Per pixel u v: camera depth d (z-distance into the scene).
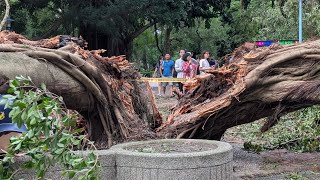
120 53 29.23
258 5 30.89
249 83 6.88
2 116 4.53
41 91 4.43
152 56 45.62
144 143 5.79
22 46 5.52
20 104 3.94
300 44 7.10
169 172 4.82
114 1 25.72
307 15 19.42
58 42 6.45
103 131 6.55
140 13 25.70
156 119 7.58
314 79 7.02
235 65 7.14
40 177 4.14
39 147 4.05
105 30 25.39
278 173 7.19
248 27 32.34
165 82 18.73
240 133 10.73
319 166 7.63
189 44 44.00
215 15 33.59
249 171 7.20
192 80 7.73
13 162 4.34
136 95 7.27
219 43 35.22
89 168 4.10
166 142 5.89
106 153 5.03
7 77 5.16
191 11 31.47
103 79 6.13
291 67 7.05
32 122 3.93
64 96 5.80
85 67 5.91
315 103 7.21
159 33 45.50
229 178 5.16
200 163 4.87
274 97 7.03
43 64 5.54
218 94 7.46
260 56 6.96
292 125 10.31
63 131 4.14
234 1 36.72
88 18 24.62
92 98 6.12
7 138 4.84
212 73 7.29
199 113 7.11
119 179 5.04
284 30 21.73
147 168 4.87
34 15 27.34
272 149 9.12
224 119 7.36
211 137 7.66
